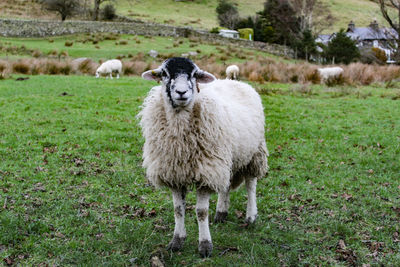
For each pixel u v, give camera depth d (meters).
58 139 8.11
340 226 4.80
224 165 4.17
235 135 4.41
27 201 5.27
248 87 5.25
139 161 7.23
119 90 14.63
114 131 8.96
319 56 40.12
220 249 4.30
